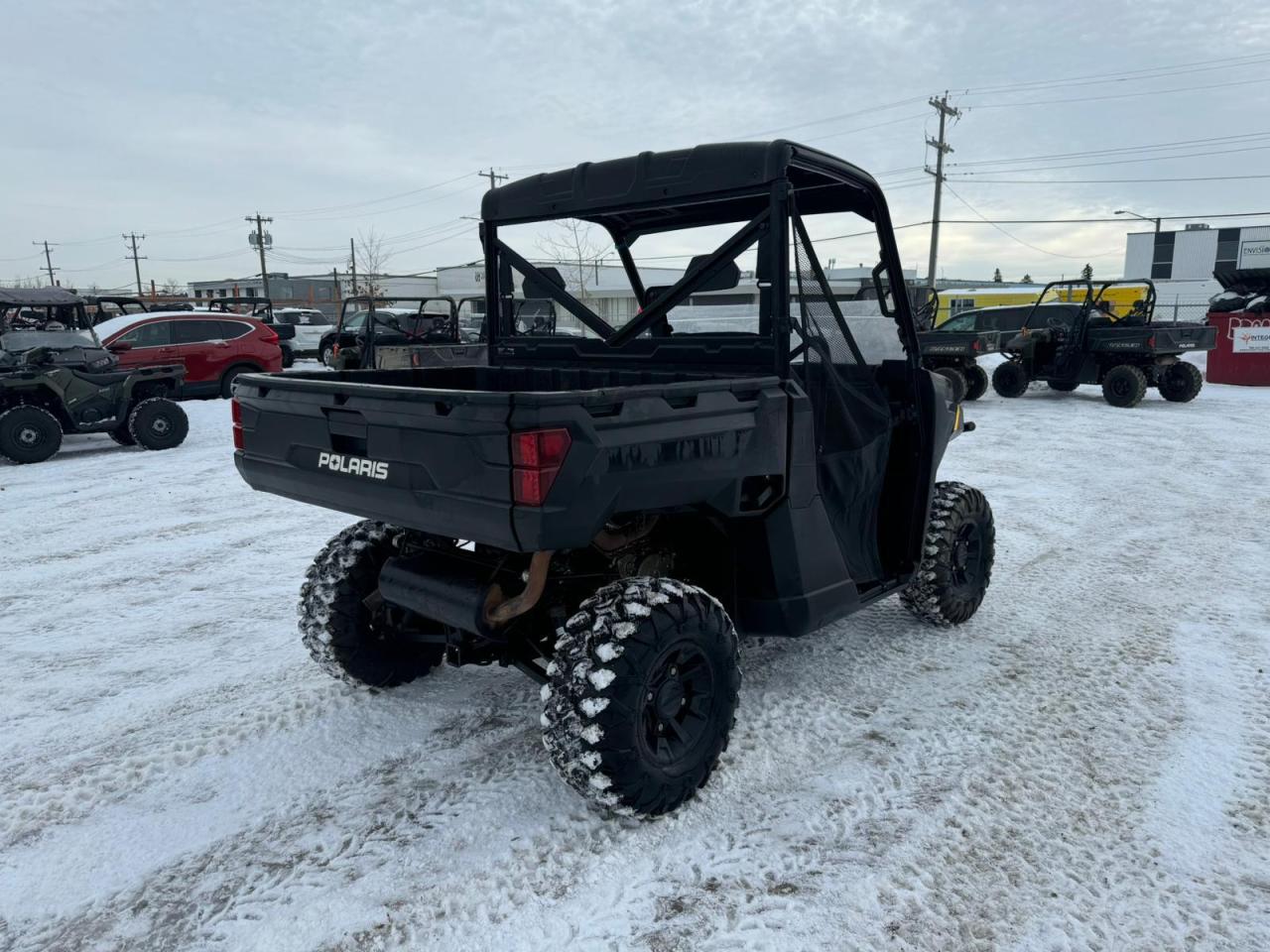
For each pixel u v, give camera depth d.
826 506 3.16
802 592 2.96
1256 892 2.27
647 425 2.38
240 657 3.94
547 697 2.49
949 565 3.97
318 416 2.79
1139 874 2.35
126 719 3.33
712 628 2.65
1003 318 19.00
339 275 66.19
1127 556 5.39
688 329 3.16
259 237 59.12
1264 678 3.59
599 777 2.42
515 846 2.51
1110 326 13.77
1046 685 3.54
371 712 3.37
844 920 2.18
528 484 2.17
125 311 16.17
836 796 2.74
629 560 3.04
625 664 2.43
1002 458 8.88
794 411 2.85
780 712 3.31
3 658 3.95
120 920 2.23
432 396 2.33
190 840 2.57
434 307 15.13
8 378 9.19
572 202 3.35
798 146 2.83
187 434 10.62
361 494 2.65
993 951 2.08
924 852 2.45
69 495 7.68
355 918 2.22
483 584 2.71
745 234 2.92
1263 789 2.76
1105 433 10.52
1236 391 15.35
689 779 2.62
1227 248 49.59
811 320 3.00
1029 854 2.44
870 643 4.00
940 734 3.14
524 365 3.75
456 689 3.57
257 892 2.33
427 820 2.64
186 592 4.92
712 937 2.13
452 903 2.27
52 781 2.89
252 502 7.38
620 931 2.15
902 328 3.56
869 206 3.31
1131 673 3.65
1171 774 2.85
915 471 3.66
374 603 3.39
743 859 2.43
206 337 14.85
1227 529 6.05
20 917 2.24
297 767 2.97
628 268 3.40
